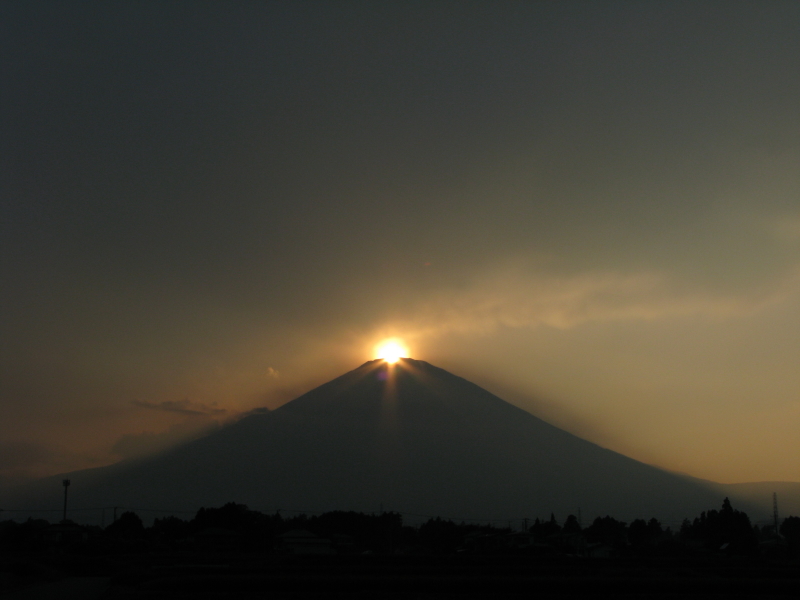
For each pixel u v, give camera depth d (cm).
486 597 5956
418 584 6228
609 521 17875
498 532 15688
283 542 12925
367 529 16250
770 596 6225
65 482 14100
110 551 10831
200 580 6172
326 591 6084
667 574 7662
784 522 16675
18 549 10512
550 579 6525
